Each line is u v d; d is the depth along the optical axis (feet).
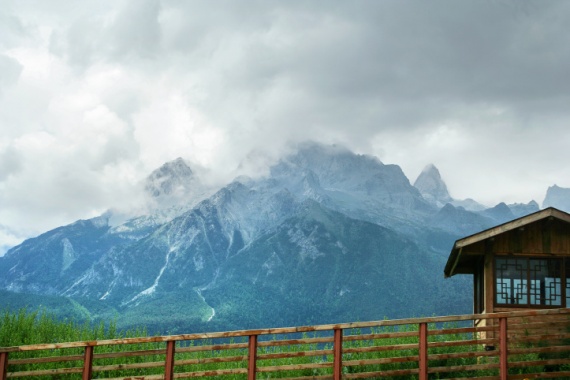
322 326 53.52
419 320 53.57
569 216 71.00
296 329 53.47
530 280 72.13
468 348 70.38
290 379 53.52
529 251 72.54
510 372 62.69
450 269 84.07
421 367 53.57
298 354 53.78
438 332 53.98
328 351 54.03
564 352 64.23
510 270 72.74
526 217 71.51
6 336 85.51
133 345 82.28
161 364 53.83
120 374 74.90
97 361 76.07
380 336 54.24
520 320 70.69
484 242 73.67
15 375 53.88
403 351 70.69
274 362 73.31
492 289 72.38
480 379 53.98
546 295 71.61
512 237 73.00
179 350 54.03
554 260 72.33
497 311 72.02
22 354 80.33
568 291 71.31
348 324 53.36
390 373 53.67
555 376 54.60
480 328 54.44
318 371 70.38
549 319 70.23
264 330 53.52
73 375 71.87
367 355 71.36
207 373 53.47
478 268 81.30
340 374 53.01
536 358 64.23
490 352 54.49
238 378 68.85
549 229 72.69
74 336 86.38
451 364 66.74
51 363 75.51
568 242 72.23
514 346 67.26
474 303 84.38
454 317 53.78
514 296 72.02
